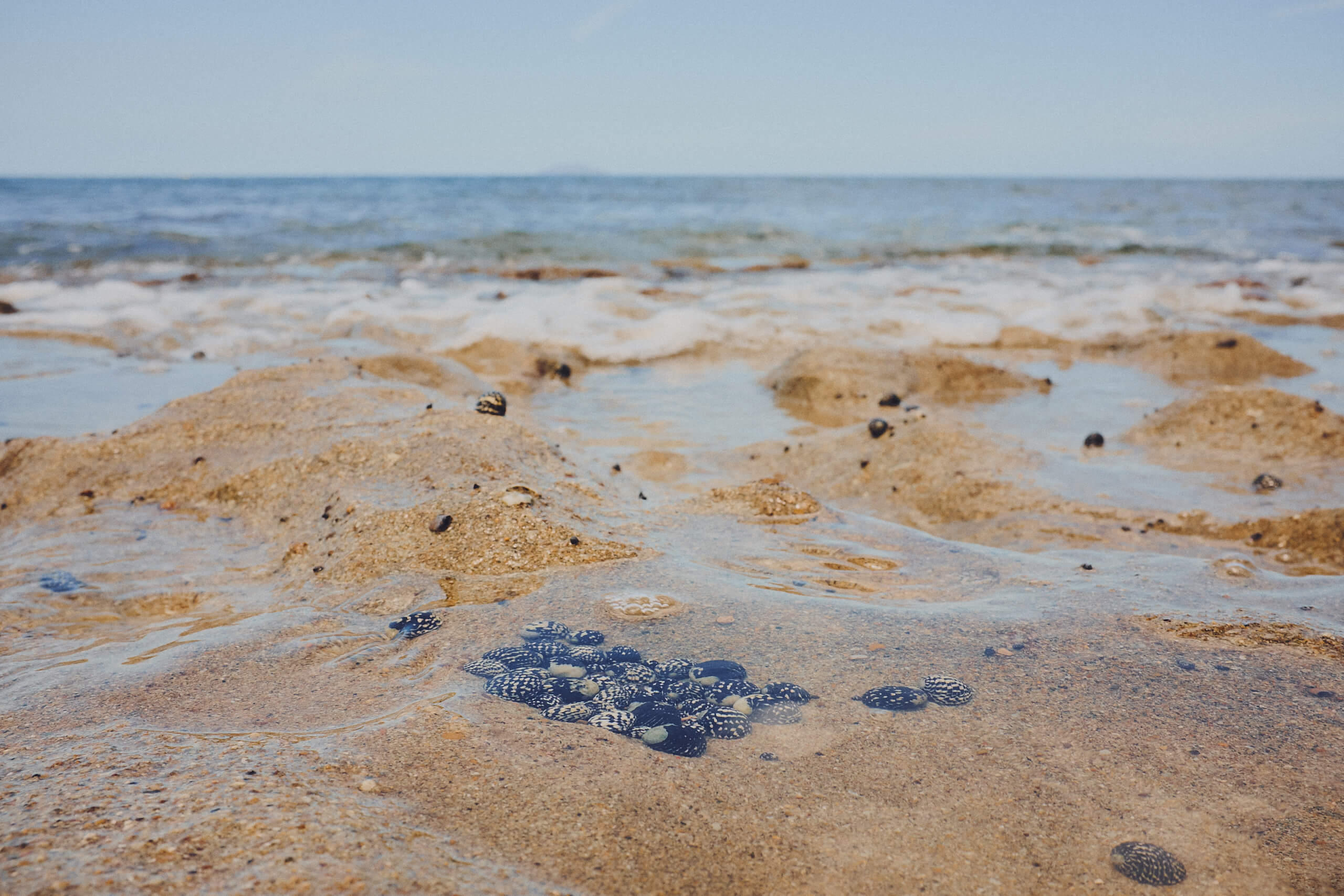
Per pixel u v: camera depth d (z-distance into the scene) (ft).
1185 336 4.03
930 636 1.34
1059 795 0.99
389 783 0.95
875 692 1.18
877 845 0.92
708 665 1.23
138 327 4.11
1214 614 1.41
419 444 1.95
